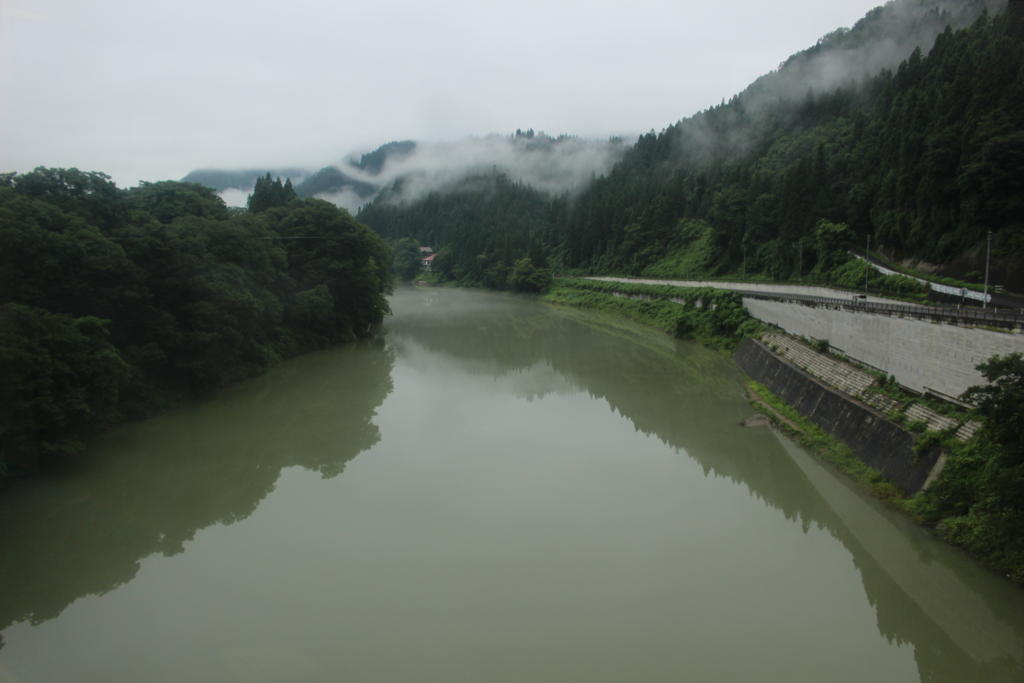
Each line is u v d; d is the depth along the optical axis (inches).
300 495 1001.5
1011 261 1581.0
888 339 1201.4
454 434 1301.7
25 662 629.9
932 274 1863.9
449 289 5388.8
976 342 927.0
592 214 4702.3
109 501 988.6
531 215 6875.0
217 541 860.0
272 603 716.7
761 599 711.7
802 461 1132.5
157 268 1396.4
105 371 1109.1
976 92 1895.9
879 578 753.6
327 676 596.1
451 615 685.3
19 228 1096.8
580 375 1862.7
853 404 1159.0
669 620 671.8
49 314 1058.7
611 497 982.4
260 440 1259.2
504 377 1843.0
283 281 2097.7
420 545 836.6
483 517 916.0
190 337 1459.2
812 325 1637.6
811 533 862.5
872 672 595.8
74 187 1369.3
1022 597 672.4
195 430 1312.7
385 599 716.7
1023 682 585.0
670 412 1444.4
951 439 876.0
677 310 2773.1
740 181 3683.6
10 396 930.7
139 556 829.8
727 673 592.4
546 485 1031.0
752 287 2596.0
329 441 1258.0
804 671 596.1
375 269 2647.6
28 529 903.1
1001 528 708.7
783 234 2738.7
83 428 1068.5
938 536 799.7
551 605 700.7
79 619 697.0
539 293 4532.5
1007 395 689.6
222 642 652.1
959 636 649.6
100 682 601.0
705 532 868.6
